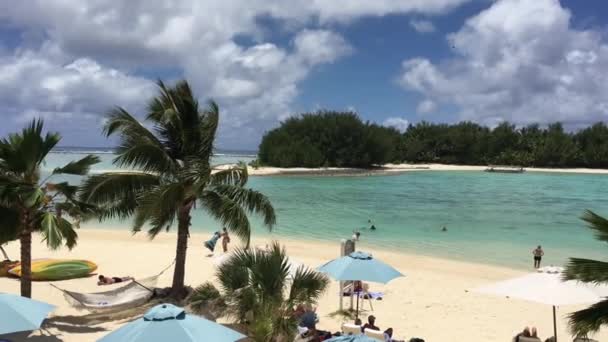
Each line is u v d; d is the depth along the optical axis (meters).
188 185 13.76
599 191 62.75
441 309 15.32
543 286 9.91
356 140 104.75
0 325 8.63
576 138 121.31
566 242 29.48
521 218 39.03
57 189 12.05
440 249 26.89
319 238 29.42
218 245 25.78
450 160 128.38
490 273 21.23
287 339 9.99
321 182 70.94
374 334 10.78
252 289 10.72
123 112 13.71
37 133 11.62
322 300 15.81
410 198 52.28
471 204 47.81
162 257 22.17
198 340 7.12
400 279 19.09
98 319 13.00
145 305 13.90
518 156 121.25
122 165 13.46
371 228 33.09
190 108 14.29
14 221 11.80
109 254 22.73
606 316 7.69
